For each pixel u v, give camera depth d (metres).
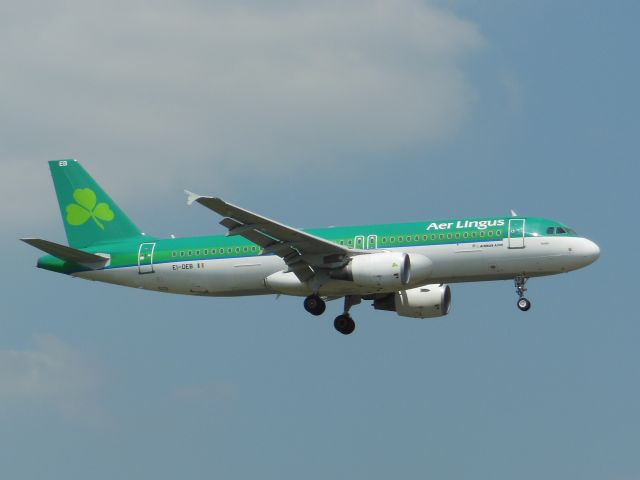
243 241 163.62
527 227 154.75
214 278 163.75
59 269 170.25
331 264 154.75
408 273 154.50
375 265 152.62
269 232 151.00
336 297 165.88
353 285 156.00
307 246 153.25
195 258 164.50
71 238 173.75
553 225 155.50
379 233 159.00
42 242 164.00
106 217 173.25
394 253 153.50
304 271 157.50
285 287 159.50
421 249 156.50
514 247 154.12
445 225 157.25
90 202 173.88
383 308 168.25
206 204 143.38
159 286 167.00
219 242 164.62
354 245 158.75
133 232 172.50
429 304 165.88
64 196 174.50
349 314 167.62
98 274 168.88
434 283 159.00
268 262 161.62
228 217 147.12
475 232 155.50
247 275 162.50
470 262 155.38
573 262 153.38
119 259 168.12
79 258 168.25
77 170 174.75
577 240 154.00
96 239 173.00
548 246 153.50
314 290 158.38
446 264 156.00
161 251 166.50
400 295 166.75
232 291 164.62
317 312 162.25
